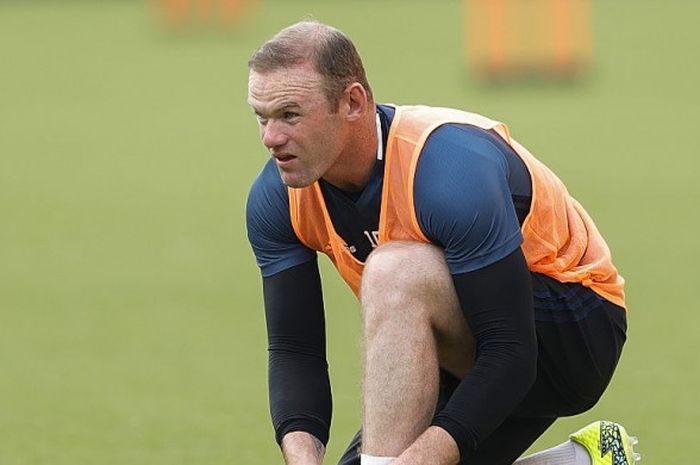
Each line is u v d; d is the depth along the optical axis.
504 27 83.25
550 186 13.09
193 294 29.94
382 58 79.19
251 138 55.84
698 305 27.86
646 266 31.72
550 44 79.38
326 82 12.03
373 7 101.25
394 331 11.93
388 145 12.40
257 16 100.06
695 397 21.50
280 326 13.45
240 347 25.45
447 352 12.63
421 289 12.01
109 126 59.72
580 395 13.57
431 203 12.07
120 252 34.72
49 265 33.41
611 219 37.69
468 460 13.62
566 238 13.27
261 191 13.20
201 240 36.03
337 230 12.87
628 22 91.94
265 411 21.12
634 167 46.94
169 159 51.06
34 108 65.31
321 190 12.75
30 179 47.09
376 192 12.46
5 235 37.34
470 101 65.31
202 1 96.00
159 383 23.02
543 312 13.02
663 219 37.50
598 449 13.99
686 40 84.12
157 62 80.19
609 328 13.45
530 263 12.92
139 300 29.47
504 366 12.04
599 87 69.94
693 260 32.25
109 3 107.06
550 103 65.19
